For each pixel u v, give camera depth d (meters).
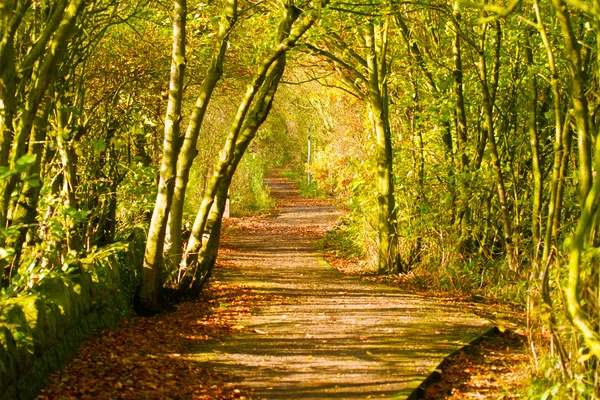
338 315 10.55
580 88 6.10
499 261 13.75
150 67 12.34
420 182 14.85
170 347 8.30
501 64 13.56
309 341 8.81
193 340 8.77
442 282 13.82
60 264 8.79
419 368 7.54
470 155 14.27
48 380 6.43
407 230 14.66
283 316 10.45
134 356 7.66
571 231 10.77
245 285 13.51
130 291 10.70
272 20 13.27
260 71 11.30
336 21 14.05
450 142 15.06
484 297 12.92
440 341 8.86
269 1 12.77
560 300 6.89
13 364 5.68
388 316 10.48
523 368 7.70
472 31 13.14
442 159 14.85
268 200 36.47
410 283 14.43
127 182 11.76
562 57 10.55
